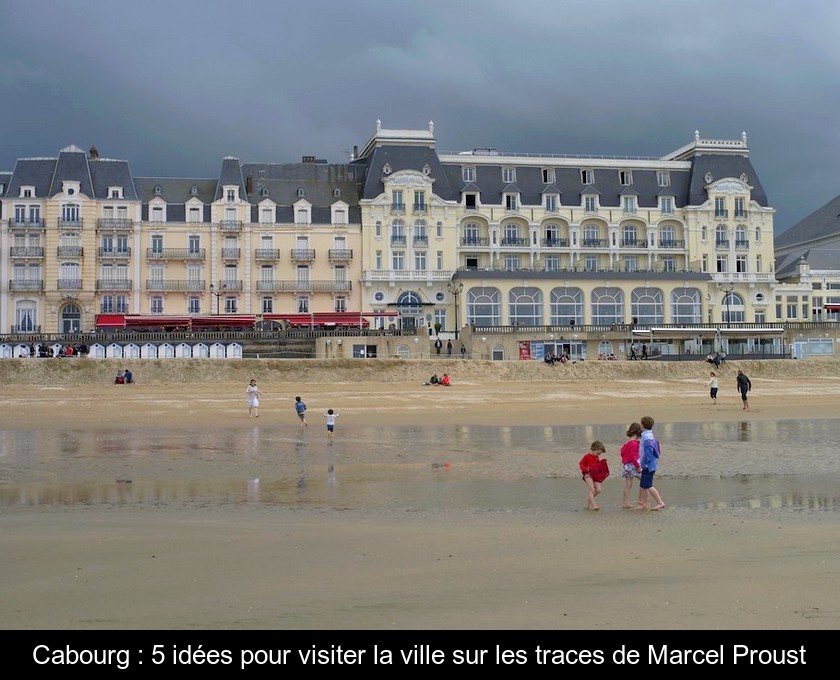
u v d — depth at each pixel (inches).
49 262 3452.3
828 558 532.4
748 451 1149.7
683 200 4023.1
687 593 453.7
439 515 704.4
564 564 520.7
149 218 3567.9
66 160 3535.9
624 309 3661.4
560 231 3917.3
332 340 3036.4
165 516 697.0
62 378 2503.7
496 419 1669.5
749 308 3909.9
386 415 1748.3
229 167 3666.3
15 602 440.8
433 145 3826.3
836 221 4943.4
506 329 3289.9
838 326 3516.2
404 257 3708.2
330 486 874.1
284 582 478.6
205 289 3572.8
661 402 2059.5
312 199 3764.8
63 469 999.6
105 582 476.1
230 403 1967.3
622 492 832.9
